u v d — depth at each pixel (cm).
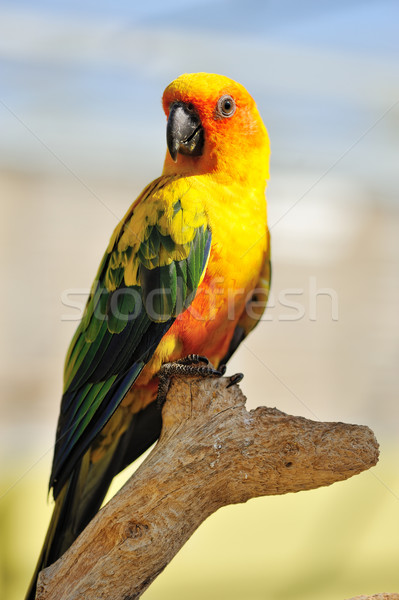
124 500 484
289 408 1497
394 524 1041
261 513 1151
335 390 1508
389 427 1495
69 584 478
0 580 712
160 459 494
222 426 492
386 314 1519
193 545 1038
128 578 480
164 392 596
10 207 1429
